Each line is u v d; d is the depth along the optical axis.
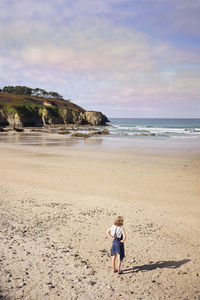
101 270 6.93
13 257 7.48
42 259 7.42
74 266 7.07
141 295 5.85
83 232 9.52
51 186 16.78
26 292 5.83
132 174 20.73
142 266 7.19
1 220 10.58
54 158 28.86
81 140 53.03
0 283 6.14
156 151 35.62
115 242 6.75
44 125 116.12
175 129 91.81
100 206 12.79
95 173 21.03
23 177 19.36
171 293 5.95
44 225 10.14
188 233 9.59
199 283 6.40
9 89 187.12
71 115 128.50
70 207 12.56
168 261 7.48
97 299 5.66
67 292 5.88
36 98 161.25
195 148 39.16
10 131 82.50
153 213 11.86
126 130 87.50
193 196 14.80
